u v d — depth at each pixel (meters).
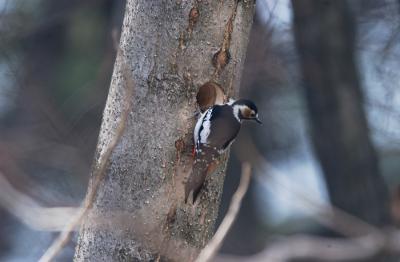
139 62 8.77
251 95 16.83
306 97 15.34
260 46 14.18
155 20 8.77
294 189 9.70
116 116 8.70
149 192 8.53
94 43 19.28
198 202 8.66
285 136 18.00
